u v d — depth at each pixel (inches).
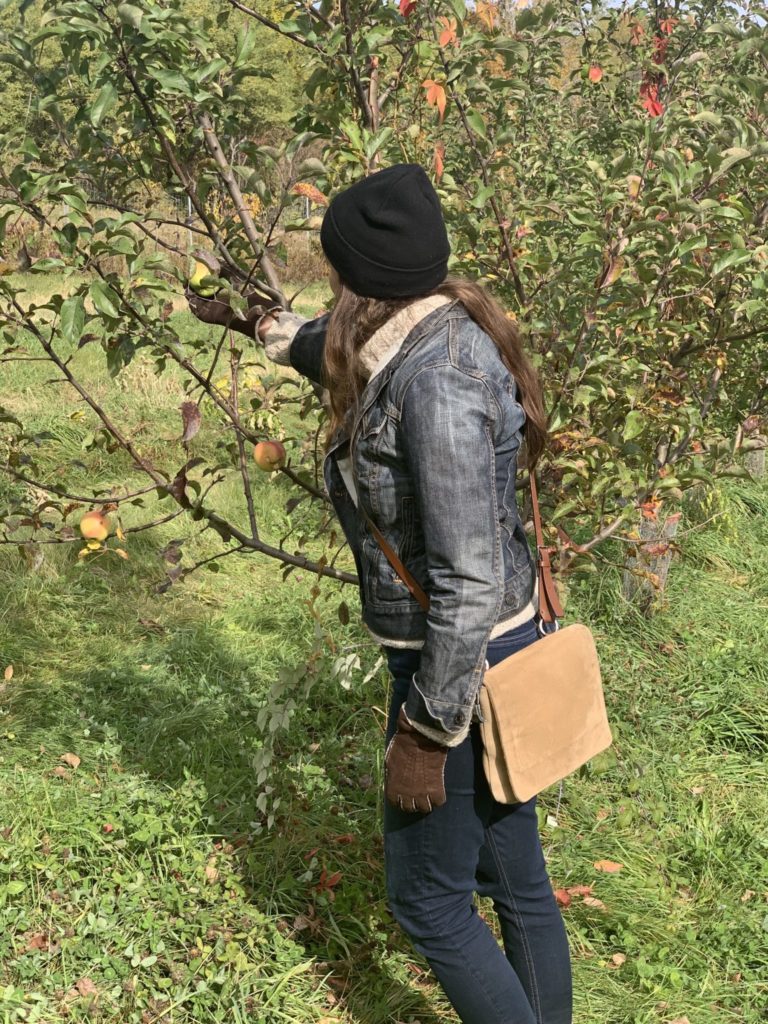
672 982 105.3
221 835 118.0
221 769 131.9
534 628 79.0
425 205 67.8
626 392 103.6
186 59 93.0
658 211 98.0
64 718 143.1
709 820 135.8
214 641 173.8
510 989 79.9
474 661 67.0
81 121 95.4
